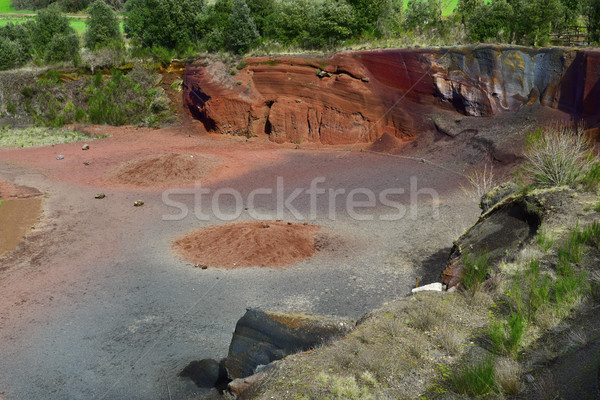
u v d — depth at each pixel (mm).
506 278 8852
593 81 23828
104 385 9383
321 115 33656
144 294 13250
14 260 15922
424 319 7727
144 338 11055
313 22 38031
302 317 9078
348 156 29484
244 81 37094
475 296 8406
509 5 30969
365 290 12992
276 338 8578
